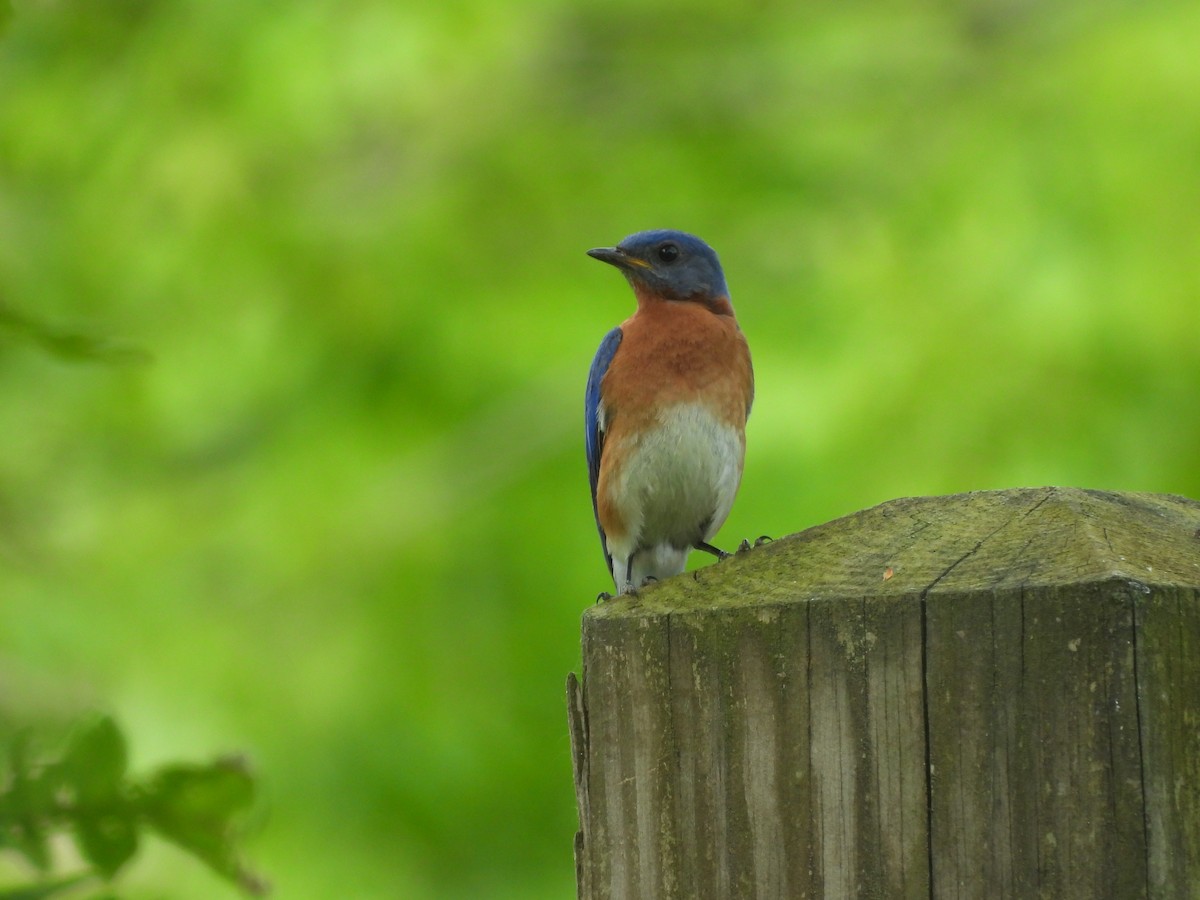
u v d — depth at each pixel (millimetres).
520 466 13523
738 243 14352
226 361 14133
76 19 14867
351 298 14258
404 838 11805
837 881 4273
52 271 14039
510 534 13305
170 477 14055
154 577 13086
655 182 15031
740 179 14844
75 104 14609
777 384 11852
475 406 13836
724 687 4500
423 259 14477
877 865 4207
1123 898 3859
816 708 4336
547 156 15125
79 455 13836
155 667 12102
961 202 12094
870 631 4262
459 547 13227
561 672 12688
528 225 14891
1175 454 10391
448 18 13883
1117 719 3908
